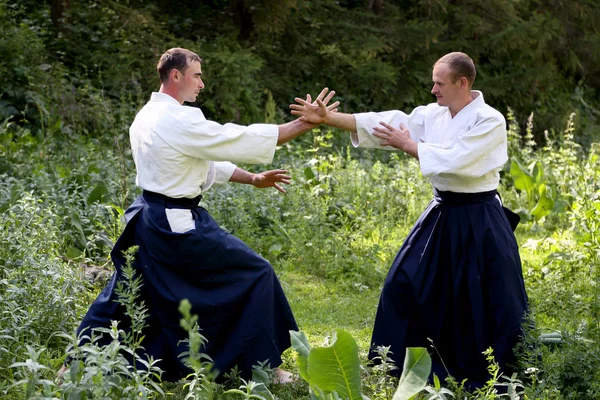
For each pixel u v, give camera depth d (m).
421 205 9.94
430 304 4.92
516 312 4.82
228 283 4.73
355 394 3.83
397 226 9.47
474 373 4.89
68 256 7.07
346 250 8.10
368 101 17.66
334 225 8.90
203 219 4.75
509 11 19.80
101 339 4.74
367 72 17.16
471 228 4.84
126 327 4.78
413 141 4.86
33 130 12.45
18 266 5.68
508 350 4.83
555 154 11.48
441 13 19.59
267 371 4.74
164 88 4.86
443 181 4.86
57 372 4.66
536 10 21.52
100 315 4.77
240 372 4.76
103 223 7.86
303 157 11.31
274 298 4.89
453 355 4.97
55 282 5.62
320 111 4.98
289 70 17.25
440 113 5.05
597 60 22.36
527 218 10.13
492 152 4.76
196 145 4.63
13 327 4.86
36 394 4.08
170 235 4.61
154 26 15.10
